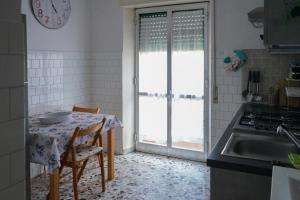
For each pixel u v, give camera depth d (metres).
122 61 3.90
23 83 0.92
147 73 4.02
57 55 3.53
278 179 1.07
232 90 3.33
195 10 3.61
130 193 2.86
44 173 3.26
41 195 2.81
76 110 3.50
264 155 1.73
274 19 1.93
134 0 3.71
